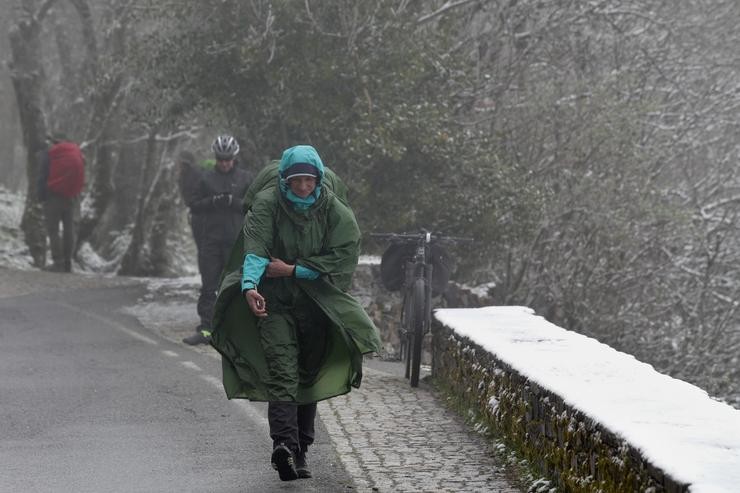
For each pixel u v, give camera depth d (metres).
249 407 17.66
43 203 44.50
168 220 52.25
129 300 34.47
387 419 16.62
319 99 31.41
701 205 41.34
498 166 32.28
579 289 35.41
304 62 31.17
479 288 32.69
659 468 8.72
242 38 31.58
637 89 37.94
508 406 14.23
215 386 19.59
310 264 12.73
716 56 43.38
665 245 37.91
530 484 12.43
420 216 32.16
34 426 16.19
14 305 32.22
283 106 31.58
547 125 34.88
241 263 13.17
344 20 30.91
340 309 12.81
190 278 42.00
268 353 12.64
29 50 48.53
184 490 12.49
